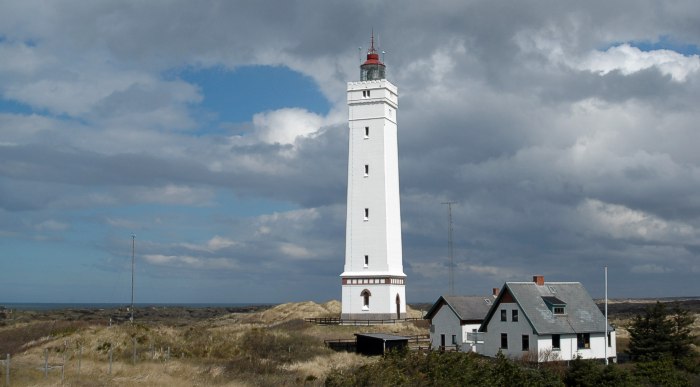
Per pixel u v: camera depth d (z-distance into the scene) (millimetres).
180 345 78500
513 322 74750
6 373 54094
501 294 75875
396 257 106688
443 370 53125
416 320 106000
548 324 73125
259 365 66375
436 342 86375
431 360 54500
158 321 148750
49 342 78438
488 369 54125
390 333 93688
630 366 62625
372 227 104500
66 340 77688
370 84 105875
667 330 73750
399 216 108688
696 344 82312
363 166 105500
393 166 107438
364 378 51406
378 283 103562
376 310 103625
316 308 139750
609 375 55844
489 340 76625
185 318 182625
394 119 108812
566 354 73688
